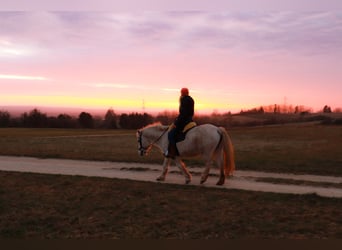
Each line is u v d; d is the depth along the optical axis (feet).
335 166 49.42
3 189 35.01
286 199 30.78
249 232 23.80
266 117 277.85
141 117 254.88
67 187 35.63
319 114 285.23
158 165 51.72
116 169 47.73
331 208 28.43
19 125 277.44
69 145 91.35
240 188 35.50
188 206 29.17
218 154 36.58
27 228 25.02
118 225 25.35
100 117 271.08
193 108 37.06
